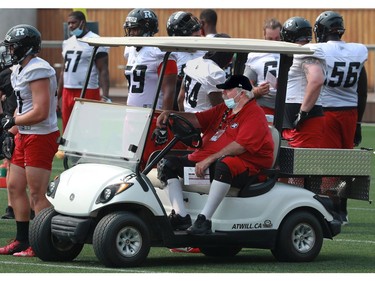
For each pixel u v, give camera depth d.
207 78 35.22
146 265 31.92
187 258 33.81
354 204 48.53
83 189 30.88
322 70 38.19
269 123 34.78
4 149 34.22
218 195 31.09
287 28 39.28
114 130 31.86
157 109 36.53
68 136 33.09
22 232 34.22
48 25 114.38
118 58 113.00
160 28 111.75
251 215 32.06
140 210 31.19
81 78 54.59
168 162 31.56
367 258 33.81
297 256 32.69
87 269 30.78
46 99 33.06
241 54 35.94
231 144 31.39
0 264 32.03
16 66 33.62
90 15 115.19
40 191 33.84
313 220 32.84
